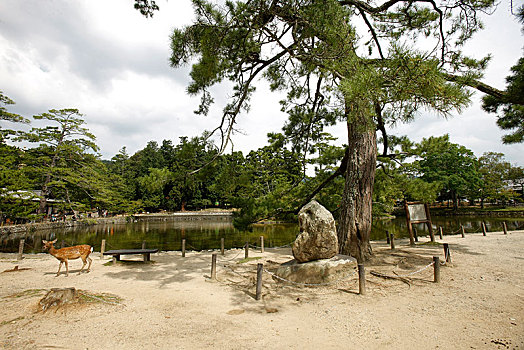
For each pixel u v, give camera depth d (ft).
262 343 11.57
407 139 35.70
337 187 34.27
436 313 14.37
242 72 26.96
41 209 74.69
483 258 27.17
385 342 11.53
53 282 21.47
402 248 33.65
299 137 38.93
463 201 161.89
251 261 29.78
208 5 19.58
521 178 121.29
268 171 38.63
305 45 21.35
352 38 18.43
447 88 13.12
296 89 34.99
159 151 180.14
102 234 70.18
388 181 35.60
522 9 16.81
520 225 73.77
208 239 59.77
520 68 20.45
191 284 21.11
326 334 12.37
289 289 19.04
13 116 73.97
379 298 16.71
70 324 13.15
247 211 29.99
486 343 11.24
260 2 19.74
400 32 26.37
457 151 110.42
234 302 16.87
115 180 121.29
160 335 12.25
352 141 25.86
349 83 14.10
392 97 14.94
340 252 24.12
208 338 12.01
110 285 20.66
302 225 21.20
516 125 29.40
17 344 10.94
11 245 51.44
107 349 10.87
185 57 21.68
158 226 94.89
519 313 14.12
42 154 79.77
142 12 20.42
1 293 18.08
